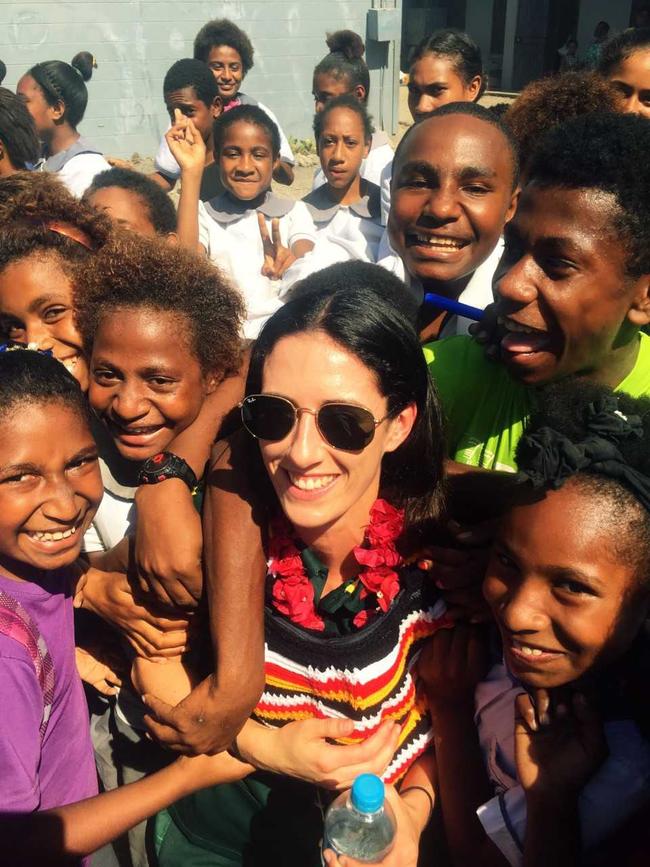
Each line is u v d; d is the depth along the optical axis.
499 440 0.98
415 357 0.73
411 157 1.21
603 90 1.45
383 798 0.67
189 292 0.98
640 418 0.69
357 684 0.78
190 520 0.80
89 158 2.85
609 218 0.78
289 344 0.70
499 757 0.78
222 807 0.91
